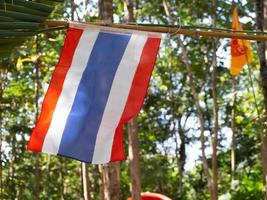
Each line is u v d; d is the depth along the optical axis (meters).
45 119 3.58
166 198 12.53
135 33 3.70
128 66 3.64
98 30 3.70
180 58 17.64
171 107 18.88
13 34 3.12
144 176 17.84
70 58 3.67
